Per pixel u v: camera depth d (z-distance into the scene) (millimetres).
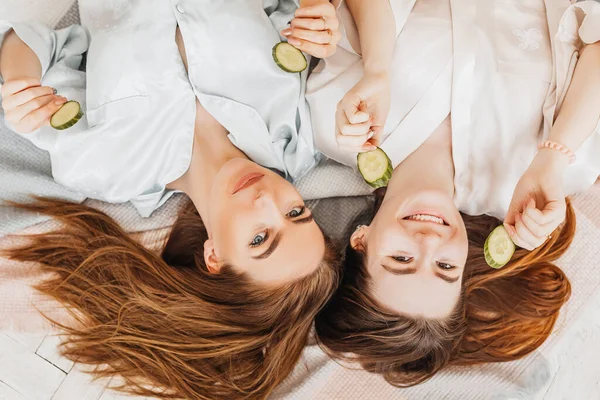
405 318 1582
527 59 1524
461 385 1859
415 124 1564
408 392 1878
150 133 1585
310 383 1845
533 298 1809
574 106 1474
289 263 1507
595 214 1883
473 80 1521
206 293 1676
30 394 1826
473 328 1820
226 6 1524
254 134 1598
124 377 1751
